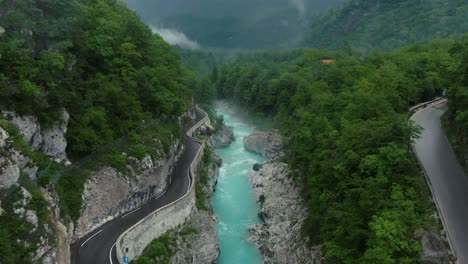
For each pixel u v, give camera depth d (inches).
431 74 2509.8
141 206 1785.2
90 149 1641.2
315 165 1876.2
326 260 1487.5
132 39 2242.9
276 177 2556.6
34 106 1387.8
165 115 2320.4
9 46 1380.4
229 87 5580.7
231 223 2175.2
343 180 1517.0
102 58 1921.8
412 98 2282.2
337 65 3567.9
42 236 1127.6
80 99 1673.2
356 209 1352.1
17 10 1459.2
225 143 3622.0
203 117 3553.2
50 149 1455.5
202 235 1835.6
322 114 2324.1
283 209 2124.8
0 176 1061.1
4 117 1256.8
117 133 1830.7
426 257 1115.9
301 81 3592.5
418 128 1501.0
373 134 1499.8
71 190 1477.6
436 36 6358.3
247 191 2596.0
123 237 1440.7
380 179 1327.5
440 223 1211.2
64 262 1263.5
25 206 1110.4
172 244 1673.2
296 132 2450.8
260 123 4215.1
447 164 1530.5
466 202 1300.4
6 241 1018.1
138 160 1797.5
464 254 1098.1
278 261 1745.8
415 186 1343.5
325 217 1533.0
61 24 1627.7
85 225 1501.0
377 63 3090.6
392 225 1152.8
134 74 2060.8
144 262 1503.4
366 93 1990.7
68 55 1700.3
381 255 1110.4
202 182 2332.7
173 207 1737.2
